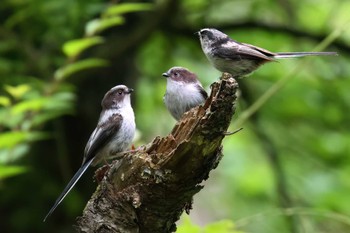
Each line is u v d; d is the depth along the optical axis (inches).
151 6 463.8
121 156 287.1
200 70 563.2
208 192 642.2
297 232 491.8
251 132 607.2
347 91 571.5
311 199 539.8
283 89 571.5
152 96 588.4
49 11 459.5
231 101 229.0
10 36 468.4
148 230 259.0
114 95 335.9
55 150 511.8
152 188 247.0
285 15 567.2
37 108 366.9
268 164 586.2
